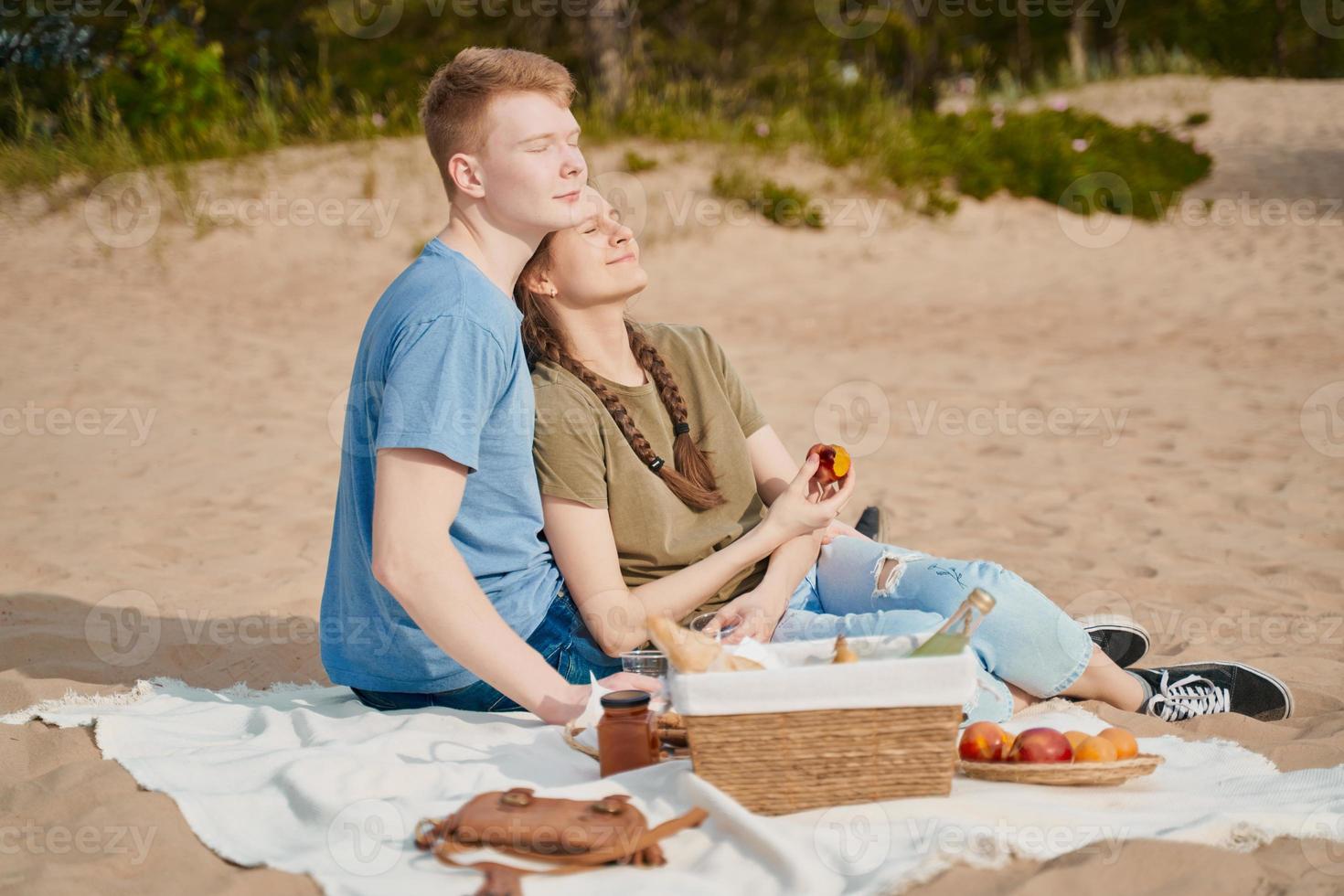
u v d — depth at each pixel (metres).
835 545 3.04
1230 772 2.46
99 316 9.56
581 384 2.75
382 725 2.62
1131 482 5.82
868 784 2.19
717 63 18.86
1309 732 2.76
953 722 2.18
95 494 5.47
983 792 2.29
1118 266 12.60
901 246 12.94
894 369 8.72
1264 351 9.09
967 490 5.72
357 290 10.75
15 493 5.45
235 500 5.40
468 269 2.54
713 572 2.72
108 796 2.30
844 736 2.16
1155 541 4.84
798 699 2.14
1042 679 2.77
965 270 12.42
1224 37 32.69
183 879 2.03
